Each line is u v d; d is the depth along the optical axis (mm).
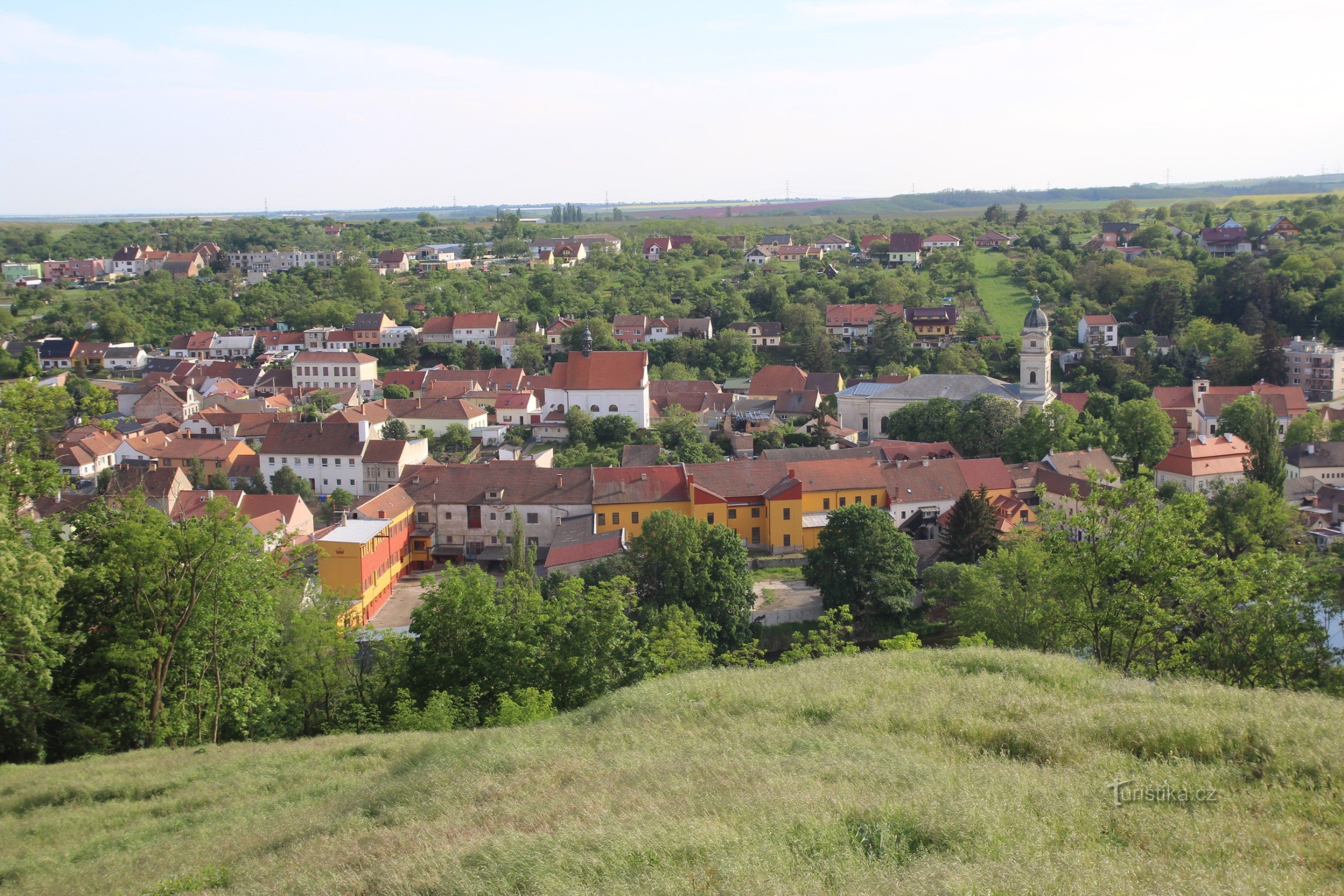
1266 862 18469
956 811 20891
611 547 94000
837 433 157875
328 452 141750
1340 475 139000
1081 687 33344
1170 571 45750
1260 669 43938
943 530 99188
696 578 82062
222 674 50062
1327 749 24000
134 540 45719
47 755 45000
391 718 50594
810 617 90375
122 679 48062
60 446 148125
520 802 26016
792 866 18922
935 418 148250
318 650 53469
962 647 42812
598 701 39875
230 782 36906
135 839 31250
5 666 41875
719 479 111562
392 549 105750
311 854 25125
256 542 49375
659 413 176750
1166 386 189125
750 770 25641
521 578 65625
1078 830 20266
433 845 23422
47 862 29703
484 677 50781
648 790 25141
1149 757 25391
